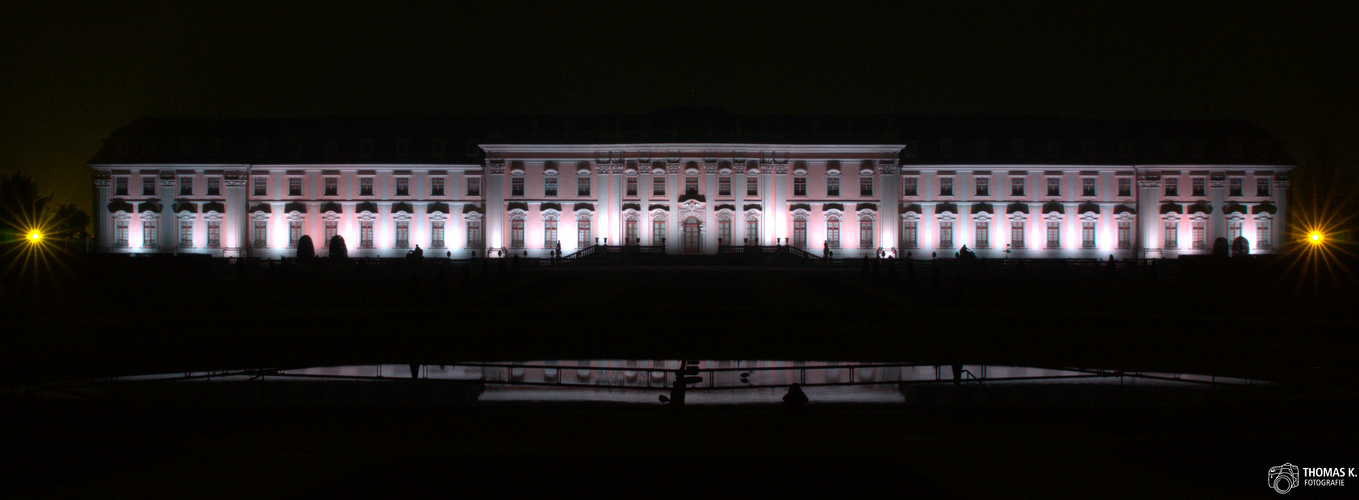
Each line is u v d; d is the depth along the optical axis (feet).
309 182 294.46
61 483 39.22
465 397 74.84
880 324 114.11
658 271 210.38
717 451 44.68
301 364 91.30
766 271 211.20
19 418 56.18
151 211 290.56
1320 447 45.14
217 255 291.17
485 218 293.64
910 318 119.34
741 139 285.43
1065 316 120.67
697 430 49.57
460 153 298.76
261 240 293.23
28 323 111.34
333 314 121.49
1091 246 293.84
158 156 293.84
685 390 74.90
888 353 98.22
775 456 43.73
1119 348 98.07
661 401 69.10
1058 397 75.15
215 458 43.11
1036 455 43.80
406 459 42.98
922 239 294.87
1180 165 291.17
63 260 163.32
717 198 286.46
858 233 287.28
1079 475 40.40
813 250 286.87
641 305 134.00
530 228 287.07
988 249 294.25
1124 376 78.28
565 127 304.71
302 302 138.00
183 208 290.97
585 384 78.69
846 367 72.13
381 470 41.11
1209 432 53.72
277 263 216.54
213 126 307.78
